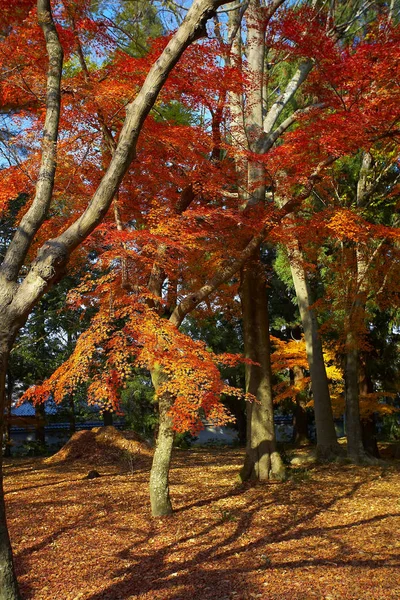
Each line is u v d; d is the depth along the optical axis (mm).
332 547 7191
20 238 4703
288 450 19016
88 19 8477
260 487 11414
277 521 8688
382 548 7043
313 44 8656
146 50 10398
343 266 13648
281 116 16953
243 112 10906
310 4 12539
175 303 10586
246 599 5520
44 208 4836
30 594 6004
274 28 9953
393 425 23484
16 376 20609
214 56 9188
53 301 18797
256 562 6711
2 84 7410
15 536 8195
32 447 22453
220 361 8102
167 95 9438
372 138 8812
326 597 5438
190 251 9492
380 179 15562
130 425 23922
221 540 7746
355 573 6105
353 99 8828
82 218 4730
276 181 9625
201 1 4688
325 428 15391
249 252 9477
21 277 10422
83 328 18453
